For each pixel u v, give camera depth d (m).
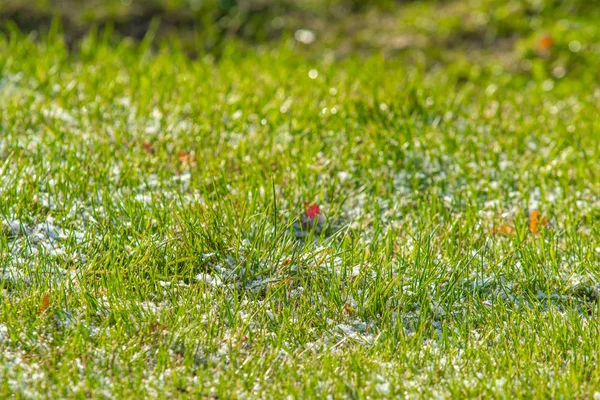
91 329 3.93
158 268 4.51
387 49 10.19
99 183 5.46
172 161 5.96
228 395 3.53
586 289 4.57
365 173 6.06
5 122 6.38
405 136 6.55
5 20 10.12
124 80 7.76
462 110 7.58
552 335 4.04
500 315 4.24
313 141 6.48
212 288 4.37
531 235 5.20
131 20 10.43
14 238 4.61
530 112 7.68
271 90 7.49
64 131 6.30
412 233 5.15
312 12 11.11
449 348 4.00
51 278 4.32
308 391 3.54
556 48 10.02
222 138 6.53
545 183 6.06
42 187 5.33
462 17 10.88
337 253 4.63
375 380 3.61
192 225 4.75
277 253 4.66
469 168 6.20
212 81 7.92
